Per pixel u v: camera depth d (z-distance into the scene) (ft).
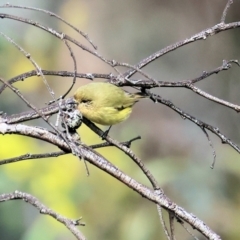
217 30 20.25
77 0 57.62
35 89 48.24
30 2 54.54
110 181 35.99
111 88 25.85
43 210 16.34
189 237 32.32
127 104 26.35
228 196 34.88
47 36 50.52
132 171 36.17
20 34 49.67
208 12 51.60
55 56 52.16
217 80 50.90
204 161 43.45
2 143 35.29
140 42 54.19
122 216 35.01
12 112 43.27
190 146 46.34
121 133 44.62
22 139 36.09
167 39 53.47
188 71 51.88
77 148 15.84
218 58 51.37
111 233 34.78
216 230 33.55
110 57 53.98
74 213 34.81
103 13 55.67
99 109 25.26
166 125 47.88
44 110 18.78
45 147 37.37
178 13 53.31
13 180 34.40
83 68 52.95
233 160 36.63
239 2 48.98
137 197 35.17
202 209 33.55
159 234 32.89
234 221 33.63
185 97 51.19
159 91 51.60
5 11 50.21
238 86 50.16
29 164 35.27
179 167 35.22
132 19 54.95
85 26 56.08
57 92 49.73
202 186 34.19
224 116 49.65
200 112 50.39
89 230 34.81
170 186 33.91
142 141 45.70
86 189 35.81
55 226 33.63
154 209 33.88
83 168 36.40
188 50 52.31
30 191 34.73
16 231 35.81
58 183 35.37
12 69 43.37
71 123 17.49
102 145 18.60
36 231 33.47
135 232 33.40
